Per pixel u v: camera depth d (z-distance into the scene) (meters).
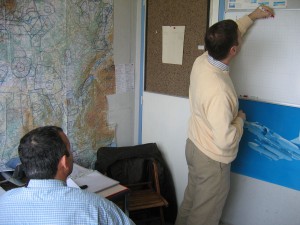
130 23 2.79
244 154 2.34
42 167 1.09
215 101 1.78
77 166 2.21
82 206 1.06
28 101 2.20
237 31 1.81
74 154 2.56
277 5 2.04
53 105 2.35
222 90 1.78
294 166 2.13
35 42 2.16
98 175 2.06
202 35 2.39
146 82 2.86
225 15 2.26
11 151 2.16
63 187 1.09
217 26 1.80
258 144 2.26
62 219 1.02
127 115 2.96
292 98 2.07
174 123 2.72
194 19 2.42
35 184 1.08
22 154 1.10
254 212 2.38
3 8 1.97
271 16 2.06
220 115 1.77
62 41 2.31
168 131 2.78
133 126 3.04
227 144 1.82
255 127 2.25
